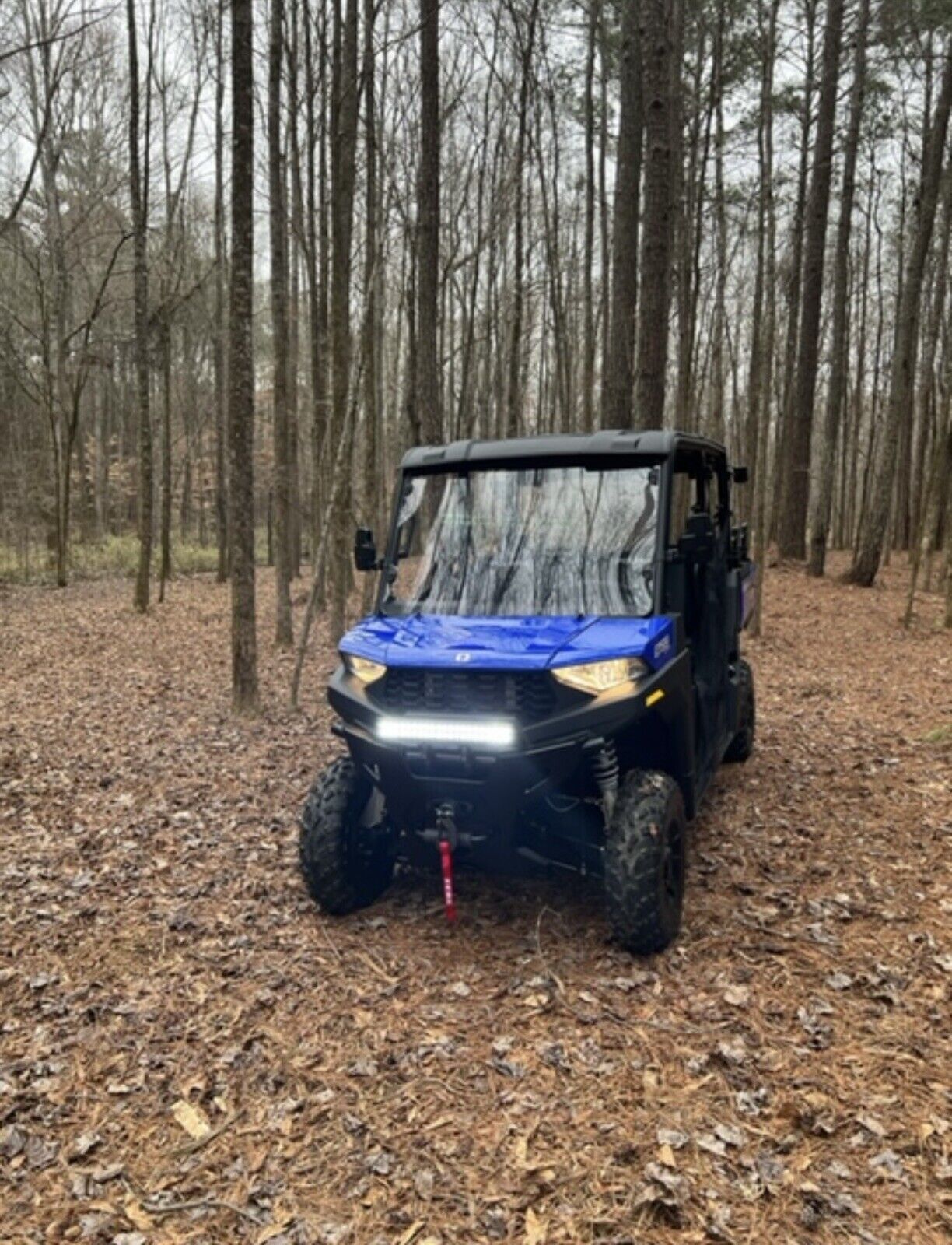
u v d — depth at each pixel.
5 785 6.20
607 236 20.95
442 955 3.88
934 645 11.31
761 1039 3.21
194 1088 3.06
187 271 22.83
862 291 26.34
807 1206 2.45
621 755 4.13
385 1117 2.88
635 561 4.09
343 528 11.00
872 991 3.51
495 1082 3.03
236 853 5.11
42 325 19.33
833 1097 2.88
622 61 10.85
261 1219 2.49
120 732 7.68
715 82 12.61
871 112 19.62
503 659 3.62
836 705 8.34
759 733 7.35
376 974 3.75
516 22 13.04
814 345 18.81
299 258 19.45
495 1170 2.64
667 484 4.20
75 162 20.59
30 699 8.90
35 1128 2.88
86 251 23.62
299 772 6.60
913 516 23.12
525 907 4.29
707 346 24.92
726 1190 2.52
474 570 4.34
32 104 17.50
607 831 3.78
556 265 17.41
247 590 8.07
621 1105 2.89
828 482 18.03
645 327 9.66
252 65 7.39
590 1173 2.61
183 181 17.66
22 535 24.52
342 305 9.98
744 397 32.16
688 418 12.12
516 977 3.68
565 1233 2.40
